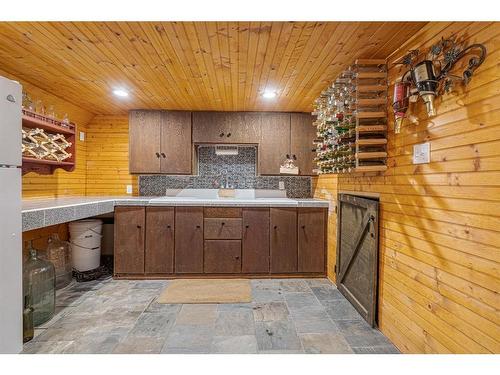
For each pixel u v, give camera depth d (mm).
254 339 2092
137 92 3045
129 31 1845
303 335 2148
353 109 2227
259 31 1819
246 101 3354
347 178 2828
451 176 1453
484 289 1250
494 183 1204
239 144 3803
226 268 3395
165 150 3732
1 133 1516
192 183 4070
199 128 3740
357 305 2514
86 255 3354
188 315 2457
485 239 1245
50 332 2164
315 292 2982
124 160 4059
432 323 1594
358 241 2514
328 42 1948
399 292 1938
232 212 3398
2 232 1539
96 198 3395
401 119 1854
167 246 3373
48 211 2121
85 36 1914
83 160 3979
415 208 1762
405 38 1873
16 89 1624
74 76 2611
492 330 1207
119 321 2342
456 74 1427
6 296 1568
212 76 2584
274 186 4105
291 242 3420
